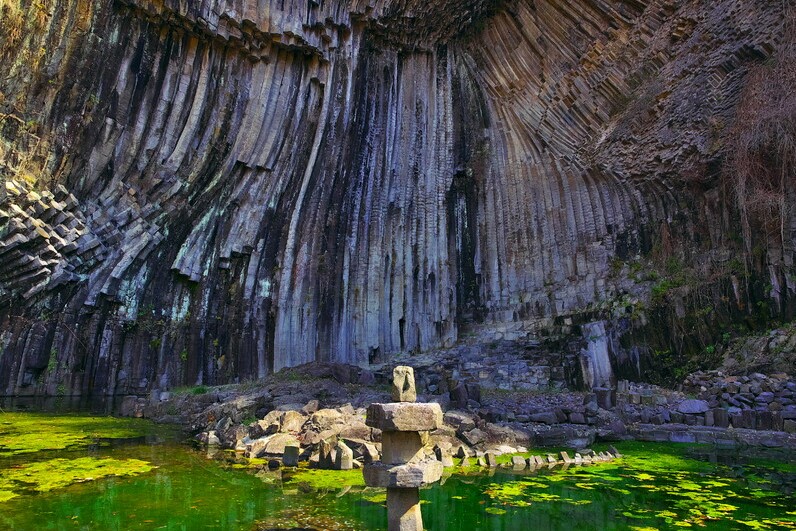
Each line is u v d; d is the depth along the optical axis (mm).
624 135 14852
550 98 16719
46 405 12195
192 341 14812
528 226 17172
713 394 10633
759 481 6211
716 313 12375
